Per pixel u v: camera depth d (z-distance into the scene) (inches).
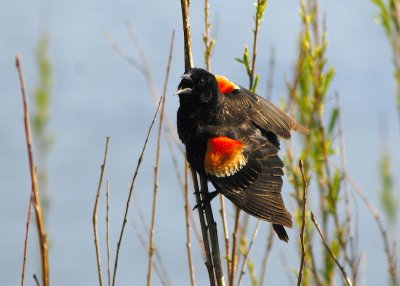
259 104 388.5
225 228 335.6
